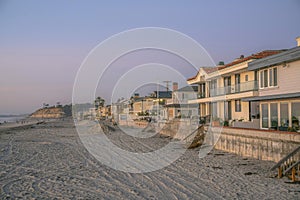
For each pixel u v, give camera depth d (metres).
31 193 11.83
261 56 29.75
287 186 12.31
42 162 19.33
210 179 14.09
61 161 19.70
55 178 14.56
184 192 11.88
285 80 22.14
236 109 33.69
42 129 58.75
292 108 20.98
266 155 17.64
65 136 40.81
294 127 19.14
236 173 15.16
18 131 53.44
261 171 15.23
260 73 25.72
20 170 16.66
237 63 31.91
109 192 11.95
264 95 25.00
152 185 13.12
